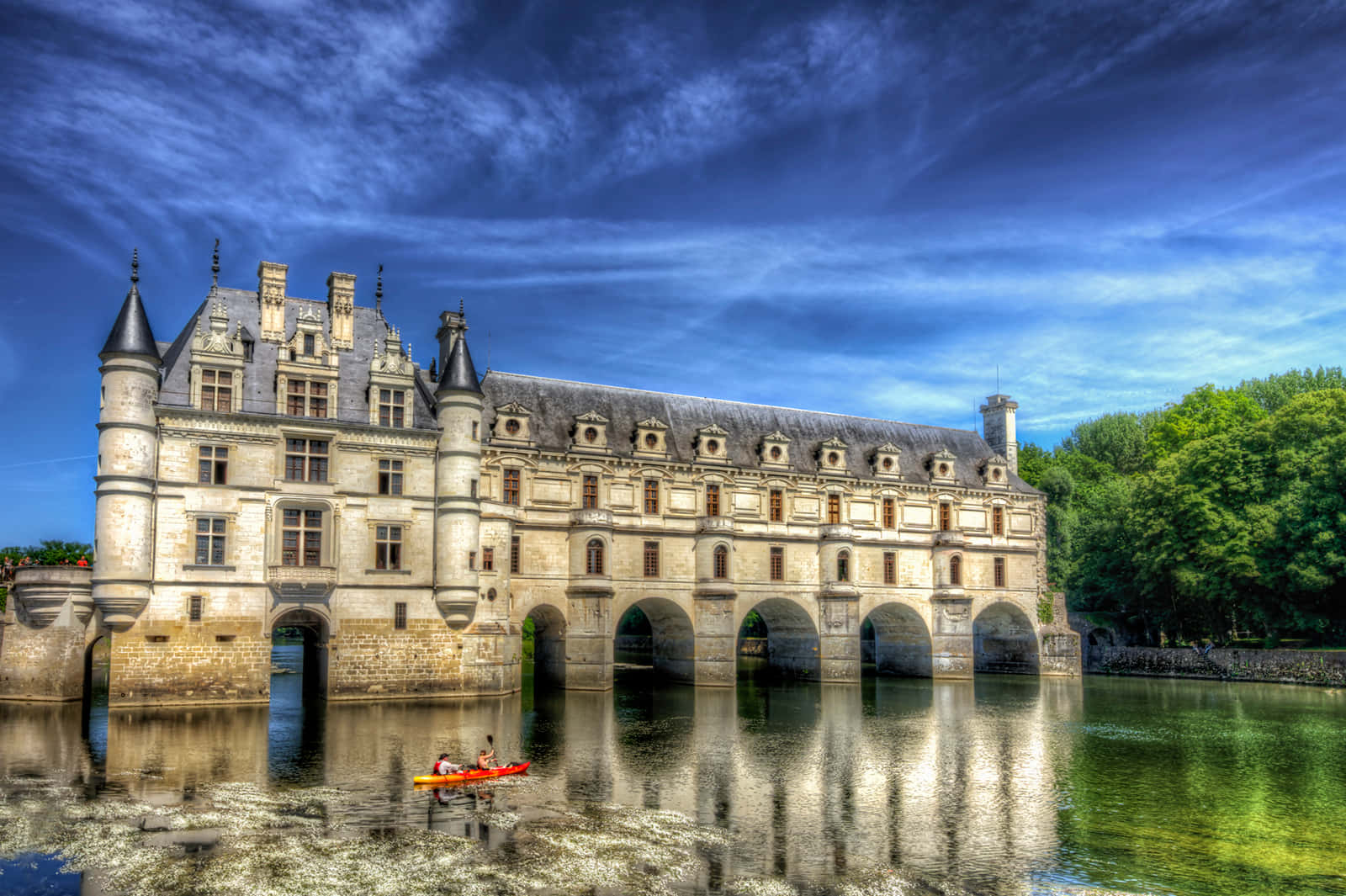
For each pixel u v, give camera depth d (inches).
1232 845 1090.7
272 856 974.4
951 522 3243.1
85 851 985.5
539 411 2699.3
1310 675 2851.9
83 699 2023.9
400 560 2217.0
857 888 925.2
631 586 2672.2
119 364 1959.9
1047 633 3329.2
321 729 1713.8
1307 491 2977.4
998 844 1082.1
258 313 2256.4
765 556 2901.1
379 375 2240.4
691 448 2878.9
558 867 962.7
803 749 1659.7
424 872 938.7
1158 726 1999.3
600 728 1850.4
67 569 1984.5
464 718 1904.5
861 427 3316.9
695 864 985.5
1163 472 3449.8
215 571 2022.6
